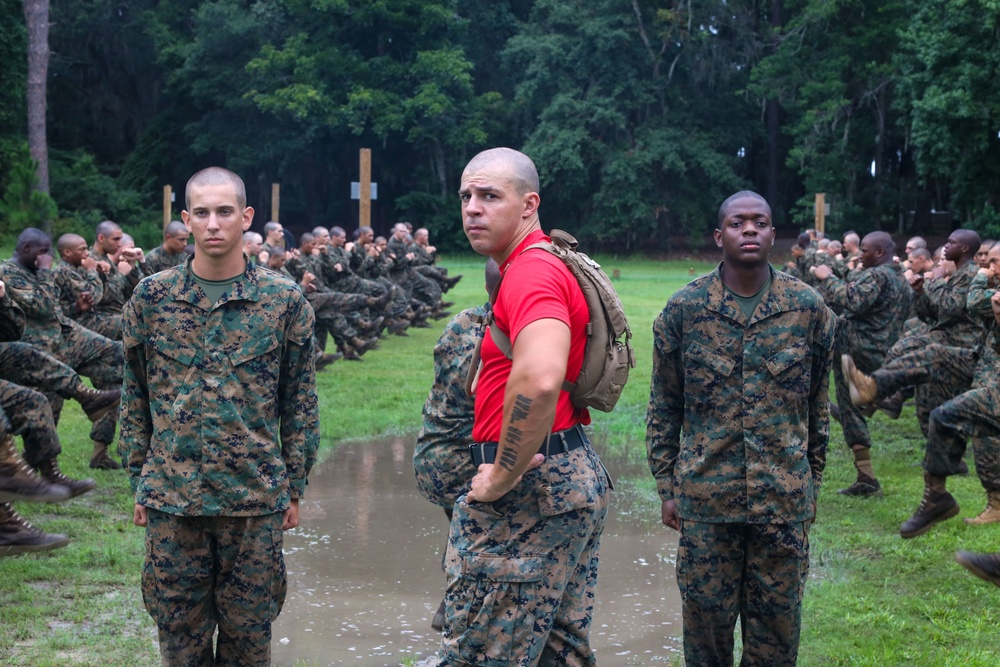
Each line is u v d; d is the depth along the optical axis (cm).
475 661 306
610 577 599
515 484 295
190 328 369
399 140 5288
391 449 949
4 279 701
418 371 1365
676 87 4847
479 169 313
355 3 4969
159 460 370
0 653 472
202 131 5328
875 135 4625
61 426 969
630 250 5116
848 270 1307
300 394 388
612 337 314
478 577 306
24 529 463
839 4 4459
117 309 905
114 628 506
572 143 4619
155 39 5422
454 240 5050
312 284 1413
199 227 365
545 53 4747
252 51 5219
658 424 397
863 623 521
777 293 377
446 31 5156
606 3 4700
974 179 3547
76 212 4744
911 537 564
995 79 3244
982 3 3103
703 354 377
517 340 290
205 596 378
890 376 608
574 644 321
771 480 370
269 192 5462
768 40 4878
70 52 5544
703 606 383
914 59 3531
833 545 657
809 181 4456
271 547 376
